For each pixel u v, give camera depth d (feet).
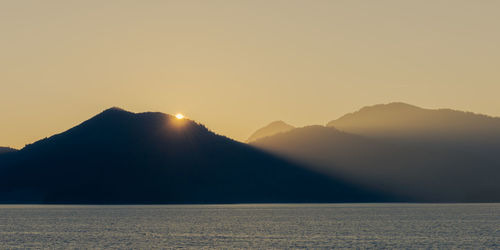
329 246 481.05
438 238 537.24
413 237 546.26
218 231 614.75
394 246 480.64
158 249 465.47
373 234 576.20
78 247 482.28
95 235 575.79
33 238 550.77
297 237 549.13
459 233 581.94
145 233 594.24
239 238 541.34
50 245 495.82
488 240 518.37
